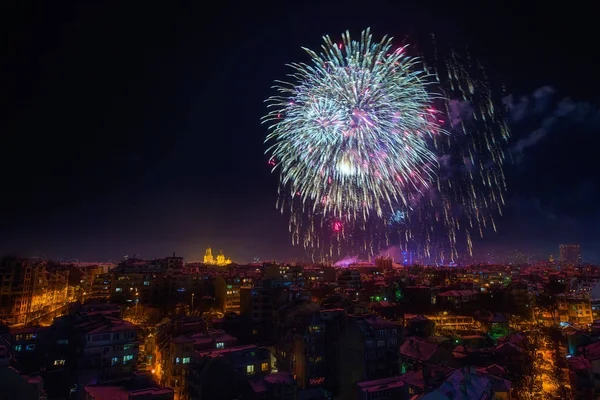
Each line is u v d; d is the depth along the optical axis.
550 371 84.94
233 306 169.00
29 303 158.25
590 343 91.38
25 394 32.22
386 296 169.38
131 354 87.62
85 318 98.69
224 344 91.88
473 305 159.50
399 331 91.19
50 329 96.25
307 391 84.19
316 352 91.38
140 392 61.72
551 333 115.38
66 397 80.19
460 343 111.31
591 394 72.62
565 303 147.38
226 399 73.75
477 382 61.28
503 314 143.00
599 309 144.62
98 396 63.84
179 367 84.56
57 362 90.50
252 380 73.56
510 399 65.62
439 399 54.78
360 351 85.75
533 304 155.25
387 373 86.62
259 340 122.81
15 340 94.06
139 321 145.75
